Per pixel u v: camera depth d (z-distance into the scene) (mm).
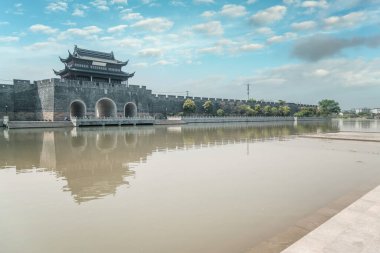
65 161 21172
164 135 42438
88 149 27031
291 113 125188
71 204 12070
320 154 24484
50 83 64938
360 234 7605
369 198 10531
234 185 14742
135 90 79688
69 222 10250
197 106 96750
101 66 78750
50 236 9211
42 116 66812
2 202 12367
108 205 11914
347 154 24453
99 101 72938
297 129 59938
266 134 45250
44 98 66375
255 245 8469
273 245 8414
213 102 100375
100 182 15430
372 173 17375
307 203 11992
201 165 19797
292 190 13859
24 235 9305
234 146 29719
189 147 28812
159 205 11852
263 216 10625
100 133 45250
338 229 7941
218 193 13406
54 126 57906
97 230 9586
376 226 8078
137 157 22922
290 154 24469
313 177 16375
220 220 10297
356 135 40906
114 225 9953
